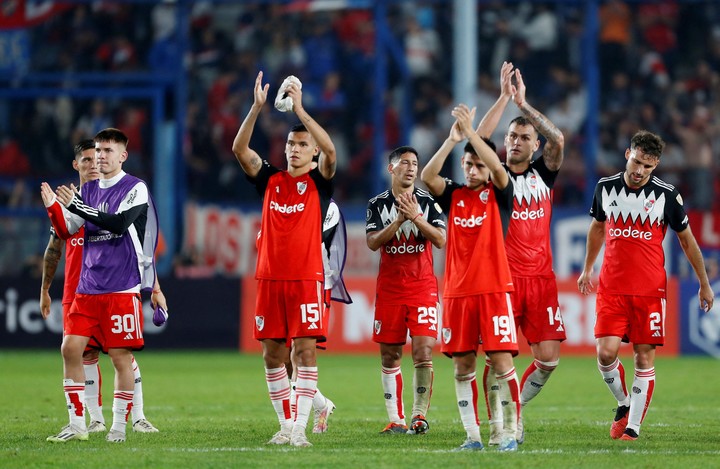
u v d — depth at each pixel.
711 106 90.25
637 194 31.27
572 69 91.75
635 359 31.52
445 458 26.56
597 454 27.59
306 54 91.12
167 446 29.00
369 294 68.50
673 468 25.41
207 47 90.50
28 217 76.69
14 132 85.31
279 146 87.50
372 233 34.12
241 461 25.97
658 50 92.62
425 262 33.97
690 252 31.91
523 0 81.56
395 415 33.62
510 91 29.92
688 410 40.22
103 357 66.94
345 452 27.69
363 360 64.31
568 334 67.25
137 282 30.03
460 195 28.08
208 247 76.81
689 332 67.69
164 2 78.06
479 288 27.58
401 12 93.12
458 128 27.78
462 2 67.50
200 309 70.00
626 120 88.69
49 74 79.25
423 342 33.31
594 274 73.00
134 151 84.62
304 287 29.00
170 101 81.25
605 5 92.31
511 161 31.69
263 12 92.31
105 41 90.12
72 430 30.05
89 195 30.39
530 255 31.80
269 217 29.42
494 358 27.86
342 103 89.88
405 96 79.94
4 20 78.25
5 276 69.00
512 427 28.03
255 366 60.00
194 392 46.78
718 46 92.38
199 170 86.19
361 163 89.00
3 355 66.38
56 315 68.81
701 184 83.62
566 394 46.31
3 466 25.25
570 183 85.44
